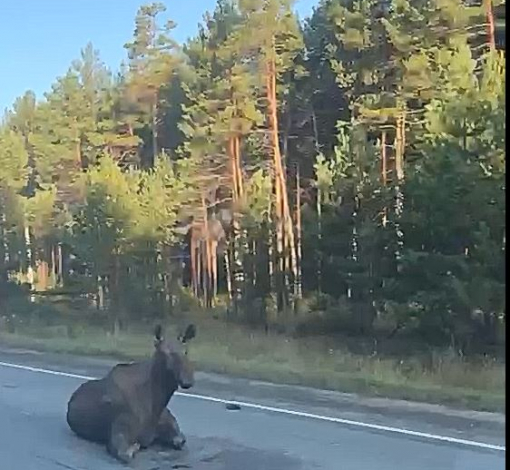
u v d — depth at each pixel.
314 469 8.76
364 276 23.69
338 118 42.09
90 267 33.44
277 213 33.47
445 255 20.33
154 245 34.03
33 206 46.25
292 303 28.77
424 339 21.48
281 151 41.78
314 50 42.75
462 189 19.78
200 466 8.98
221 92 38.19
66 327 32.56
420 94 31.50
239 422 11.52
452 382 16.73
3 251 42.75
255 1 36.59
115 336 28.61
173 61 49.16
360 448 9.73
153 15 49.62
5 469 9.23
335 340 24.38
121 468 9.01
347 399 13.55
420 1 33.12
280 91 38.94
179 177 39.50
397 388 14.71
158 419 9.70
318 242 26.00
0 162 57.25
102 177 34.16
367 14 36.56
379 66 35.91
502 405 12.52
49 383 16.31
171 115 49.78
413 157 25.03
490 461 8.96
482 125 19.97
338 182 25.66
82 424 10.38
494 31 29.50
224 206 40.06
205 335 27.92
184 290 36.66
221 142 38.50
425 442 10.02
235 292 33.72
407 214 21.30
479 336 20.05
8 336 30.73
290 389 14.79
